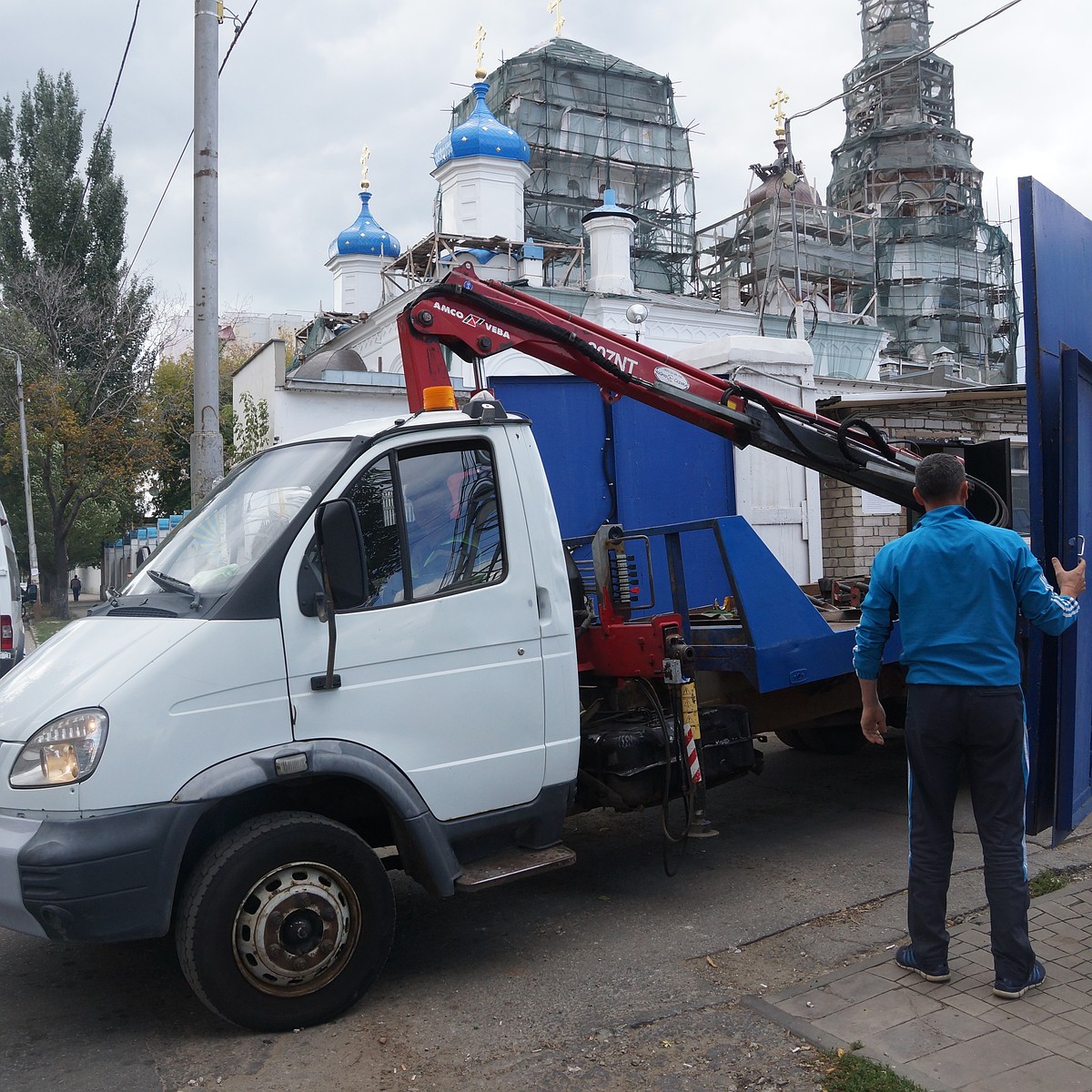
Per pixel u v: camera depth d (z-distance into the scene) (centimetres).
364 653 422
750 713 619
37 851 363
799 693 649
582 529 1099
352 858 409
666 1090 345
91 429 3266
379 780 415
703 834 536
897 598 415
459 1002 420
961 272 4866
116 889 367
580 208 3969
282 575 412
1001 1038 360
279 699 403
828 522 1257
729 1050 369
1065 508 445
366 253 3659
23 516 4006
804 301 3759
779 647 568
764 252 4028
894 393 1925
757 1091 342
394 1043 387
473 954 472
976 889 516
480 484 472
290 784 417
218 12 938
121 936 370
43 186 3700
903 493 704
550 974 445
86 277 3744
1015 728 391
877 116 5306
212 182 941
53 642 440
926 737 400
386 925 418
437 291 556
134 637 403
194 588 422
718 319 3044
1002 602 394
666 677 523
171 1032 403
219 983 383
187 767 383
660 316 2956
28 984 455
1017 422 1270
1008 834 394
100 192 3775
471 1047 381
